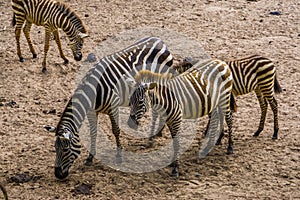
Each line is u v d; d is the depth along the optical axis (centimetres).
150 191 1123
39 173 1193
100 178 1173
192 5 2356
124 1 2414
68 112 1140
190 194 1111
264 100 1321
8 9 2320
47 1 1709
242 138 1340
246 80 1310
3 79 1686
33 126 1418
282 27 2095
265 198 1096
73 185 1146
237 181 1158
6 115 1473
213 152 1278
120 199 1097
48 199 1096
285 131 1362
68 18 1688
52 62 1802
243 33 2042
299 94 1564
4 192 1034
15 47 1931
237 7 2328
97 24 2133
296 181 1157
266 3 2380
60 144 1114
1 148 1305
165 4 2373
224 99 1244
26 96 1585
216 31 2061
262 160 1236
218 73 1232
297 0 2414
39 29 2112
